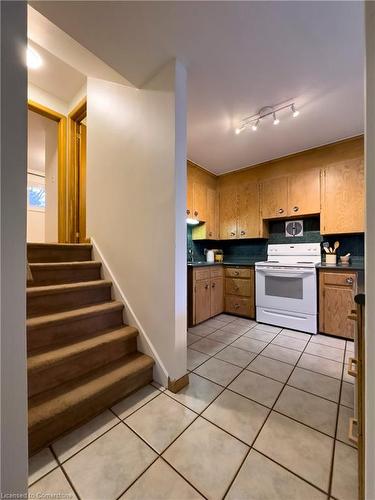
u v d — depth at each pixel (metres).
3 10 0.53
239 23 1.27
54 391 1.28
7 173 0.54
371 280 0.62
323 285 2.61
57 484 0.93
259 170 3.38
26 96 0.57
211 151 2.99
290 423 1.25
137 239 1.80
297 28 1.31
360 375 0.89
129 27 1.27
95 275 2.15
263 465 1.01
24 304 0.57
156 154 1.63
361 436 0.86
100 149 2.19
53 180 2.98
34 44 1.93
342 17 1.25
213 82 1.76
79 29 1.29
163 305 1.60
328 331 2.56
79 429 1.21
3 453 0.54
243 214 3.55
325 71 1.66
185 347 1.61
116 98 1.99
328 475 0.96
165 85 1.55
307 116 2.23
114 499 0.87
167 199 1.56
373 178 0.60
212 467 1.00
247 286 3.25
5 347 0.54
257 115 2.20
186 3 1.15
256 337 2.54
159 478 0.95
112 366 1.55
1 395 0.53
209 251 3.76
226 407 1.38
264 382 1.65
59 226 2.79
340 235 2.97
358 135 2.59
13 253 0.55
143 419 1.28
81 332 1.65
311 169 2.92
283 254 3.35
